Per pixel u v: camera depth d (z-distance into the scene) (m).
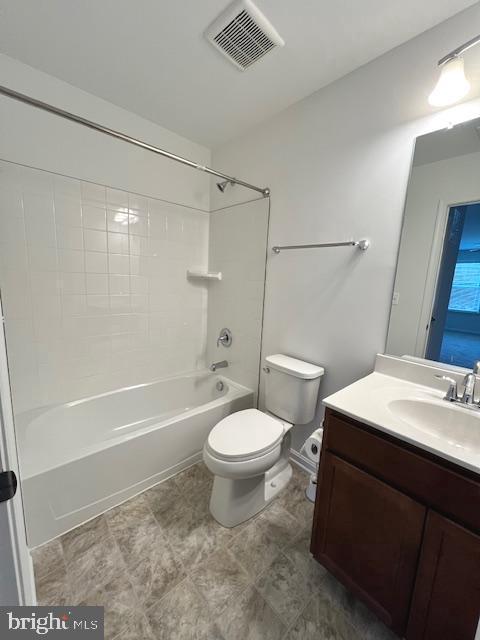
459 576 0.74
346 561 1.00
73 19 1.14
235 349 2.25
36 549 1.21
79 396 1.84
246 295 2.09
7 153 1.42
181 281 2.28
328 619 1.00
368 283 1.39
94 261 1.79
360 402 1.03
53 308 1.66
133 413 2.06
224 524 1.36
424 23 1.09
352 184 1.41
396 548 0.86
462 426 0.99
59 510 1.27
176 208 2.14
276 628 0.97
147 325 2.12
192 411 1.79
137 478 1.53
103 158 1.73
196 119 1.85
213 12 1.10
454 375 1.15
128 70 1.44
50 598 1.03
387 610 0.90
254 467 1.28
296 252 1.71
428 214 1.18
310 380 1.55
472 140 1.06
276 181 1.79
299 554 1.24
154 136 1.93
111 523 1.36
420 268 1.22
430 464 0.77
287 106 1.68
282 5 1.05
